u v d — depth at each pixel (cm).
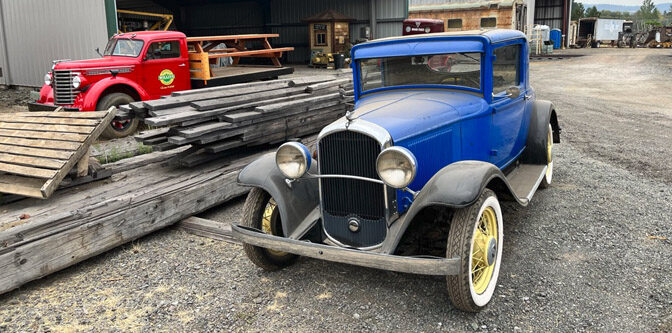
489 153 418
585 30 4188
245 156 605
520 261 383
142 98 895
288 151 331
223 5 2262
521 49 475
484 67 395
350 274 378
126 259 417
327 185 337
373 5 1848
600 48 3988
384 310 324
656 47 3797
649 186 557
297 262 403
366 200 321
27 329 316
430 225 363
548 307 316
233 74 1038
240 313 326
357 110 363
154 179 511
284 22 2111
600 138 829
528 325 298
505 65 436
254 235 335
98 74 848
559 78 1827
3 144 497
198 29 2384
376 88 439
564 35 4122
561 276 356
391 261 289
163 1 2222
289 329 306
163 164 568
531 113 525
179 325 314
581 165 659
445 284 356
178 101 536
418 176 334
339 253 303
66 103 847
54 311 338
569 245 408
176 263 407
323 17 1773
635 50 3425
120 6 2281
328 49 1802
